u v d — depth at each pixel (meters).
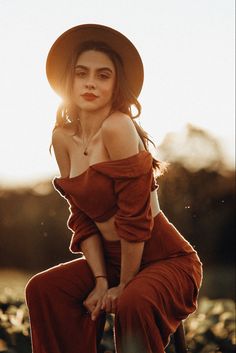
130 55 3.55
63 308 3.59
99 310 3.46
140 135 3.60
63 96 3.64
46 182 22.55
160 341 3.27
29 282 3.61
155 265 3.46
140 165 3.35
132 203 3.35
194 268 3.54
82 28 3.54
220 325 5.83
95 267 3.58
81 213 3.65
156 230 3.52
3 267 23.44
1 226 23.25
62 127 3.66
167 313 3.35
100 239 3.64
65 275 3.62
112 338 5.17
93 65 3.47
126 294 3.26
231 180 20.47
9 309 5.83
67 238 22.53
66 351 3.62
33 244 22.94
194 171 19.17
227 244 21.31
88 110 3.49
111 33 3.53
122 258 3.41
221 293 16.81
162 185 18.52
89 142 3.52
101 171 3.37
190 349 5.65
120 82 3.52
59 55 3.62
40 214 22.72
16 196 22.94
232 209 20.56
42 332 3.59
